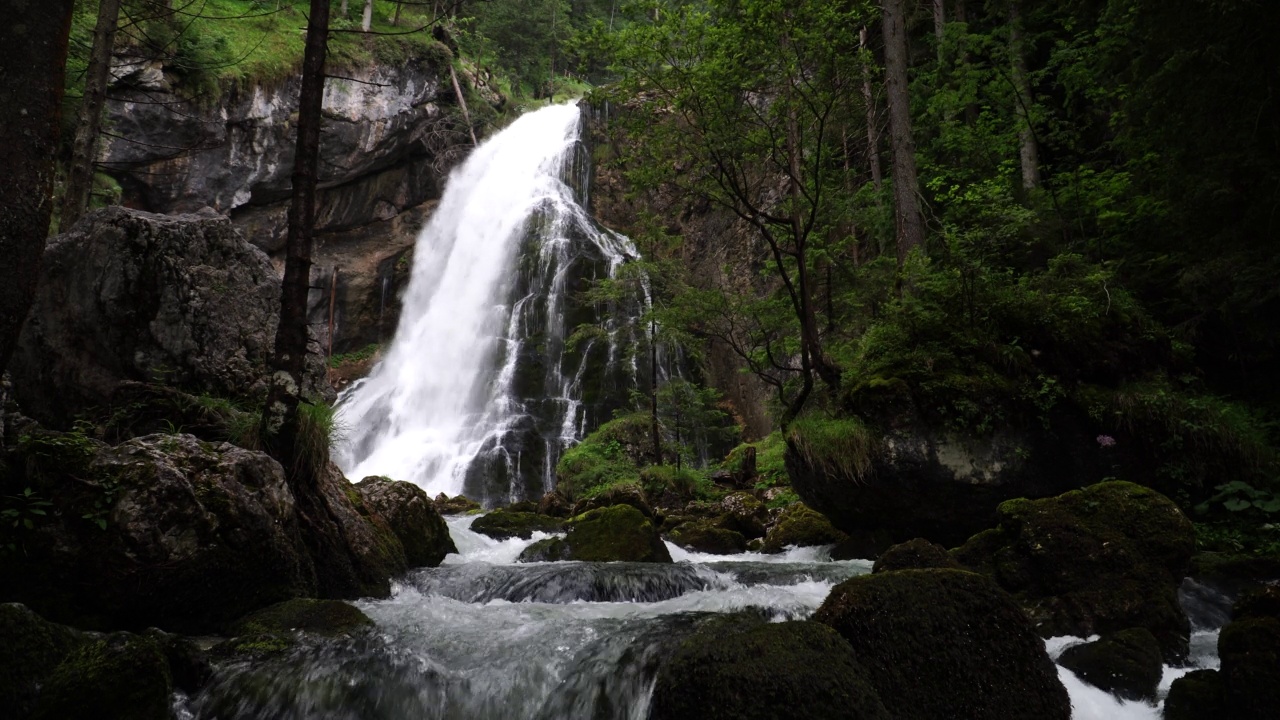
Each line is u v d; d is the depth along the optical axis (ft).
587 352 80.18
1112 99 44.45
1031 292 29.48
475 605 20.53
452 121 102.12
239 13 86.43
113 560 16.37
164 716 12.69
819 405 33.22
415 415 83.56
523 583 22.97
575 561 28.17
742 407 73.00
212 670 14.35
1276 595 14.32
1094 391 26.89
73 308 25.95
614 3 150.41
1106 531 19.60
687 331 49.26
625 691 14.17
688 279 55.98
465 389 83.20
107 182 70.59
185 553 17.06
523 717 14.40
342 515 22.61
